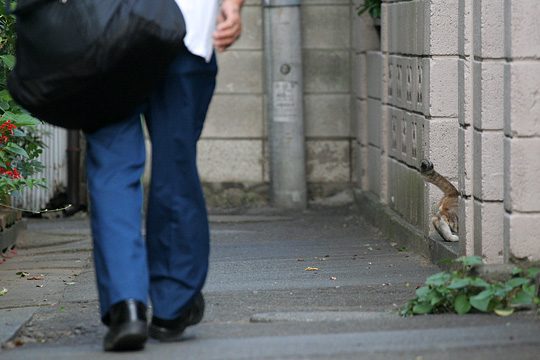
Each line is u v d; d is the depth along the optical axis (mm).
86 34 7633
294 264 14031
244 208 21812
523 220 10383
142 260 7820
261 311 10211
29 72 7910
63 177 21609
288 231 18578
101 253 7793
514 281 9398
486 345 7723
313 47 21812
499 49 11086
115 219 7820
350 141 21875
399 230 16031
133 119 8109
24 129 16750
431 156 14211
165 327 8250
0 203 15031
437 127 14172
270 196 21828
